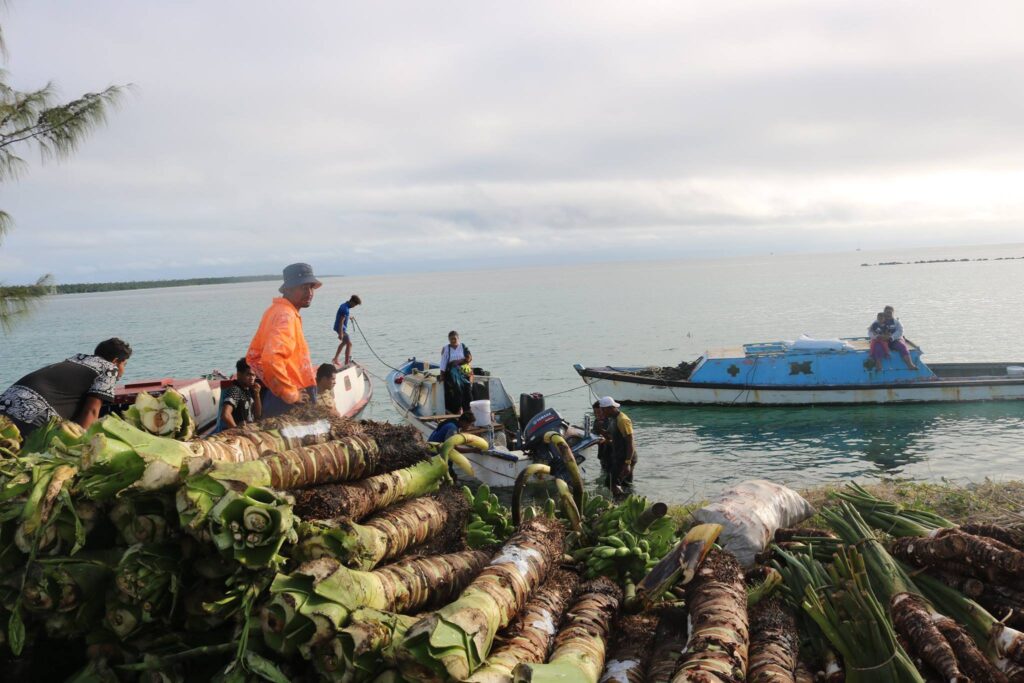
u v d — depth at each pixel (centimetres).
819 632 397
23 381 577
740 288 11650
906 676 342
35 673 301
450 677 268
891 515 534
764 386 2072
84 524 283
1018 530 469
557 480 535
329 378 747
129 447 288
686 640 374
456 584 354
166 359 4212
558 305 8756
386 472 376
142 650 285
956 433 1756
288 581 275
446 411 1797
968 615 399
